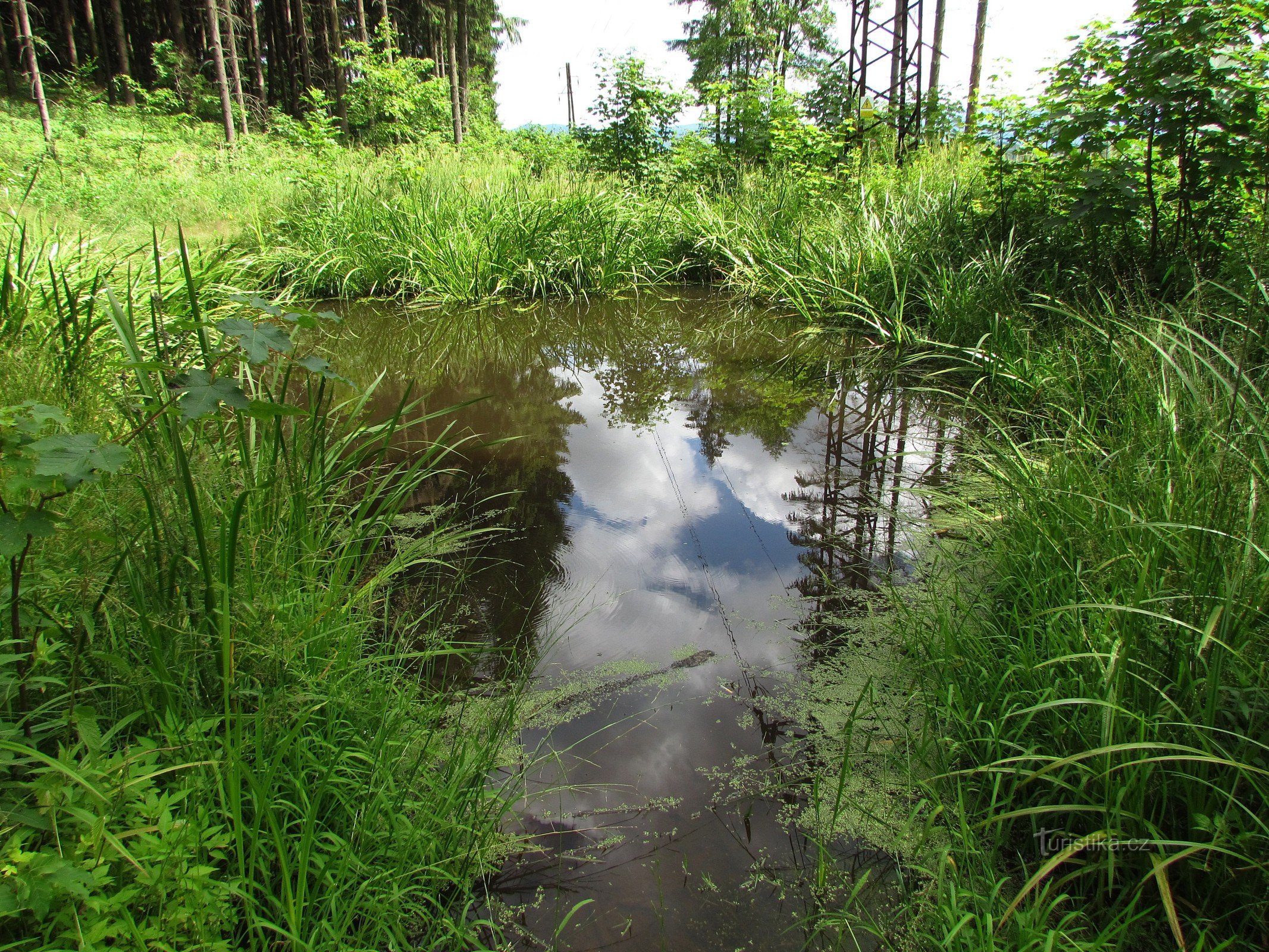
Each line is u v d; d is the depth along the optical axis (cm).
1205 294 357
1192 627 137
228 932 124
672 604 253
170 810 127
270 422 202
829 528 304
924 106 1032
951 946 133
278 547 182
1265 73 416
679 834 164
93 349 297
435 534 267
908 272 580
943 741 175
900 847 158
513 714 185
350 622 190
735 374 535
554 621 242
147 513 163
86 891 99
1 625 137
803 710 202
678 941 140
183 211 913
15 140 1162
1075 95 473
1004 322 465
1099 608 149
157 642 145
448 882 151
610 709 203
